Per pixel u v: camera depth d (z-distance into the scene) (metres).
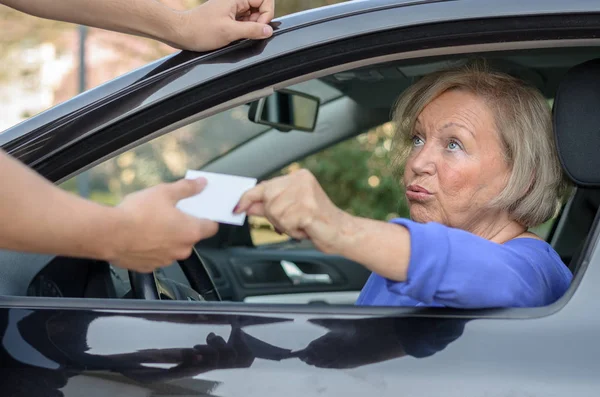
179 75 1.35
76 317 1.25
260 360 1.21
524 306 1.27
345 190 5.72
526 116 1.48
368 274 2.76
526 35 1.33
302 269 2.73
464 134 1.48
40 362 1.21
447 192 1.49
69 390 1.20
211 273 2.64
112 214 1.07
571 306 1.23
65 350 1.22
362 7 1.38
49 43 6.94
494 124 1.48
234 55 1.36
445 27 1.34
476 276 1.21
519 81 1.52
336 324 1.23
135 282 1.59
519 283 1.26
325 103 2.37
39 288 1.48
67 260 1.59
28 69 6.95
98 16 1.55
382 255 1.17
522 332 1.21
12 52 6.93
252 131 2.45
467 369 1.19
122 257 1.12
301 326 1.23
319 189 1.17
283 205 1.15
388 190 5.67
